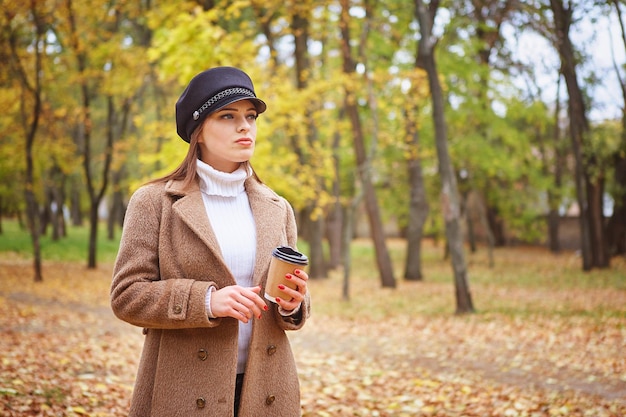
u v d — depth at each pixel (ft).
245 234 6.99
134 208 6.84
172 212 6.80
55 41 64.08
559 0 54.34
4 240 92.53
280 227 7.10
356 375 24.09
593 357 26.66
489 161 70.28
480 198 85.61
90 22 61.26
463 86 66.13
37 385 18.08
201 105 6.82
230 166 7.21
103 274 68.03
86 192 131.75
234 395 6.68
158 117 80.02
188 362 6.57
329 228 84.17
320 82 43.73
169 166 37.14
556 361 26.23
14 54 57.52
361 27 57.11
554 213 104.12
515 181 85.61
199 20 35.65
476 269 78.74
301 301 6.59
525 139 72.33
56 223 98.48
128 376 21.85
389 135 51.47
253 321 6.77
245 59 37.68
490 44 62.54
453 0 44.70
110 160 71.77
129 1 58.34
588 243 72.28
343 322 39.24
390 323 38.60
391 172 80.84
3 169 75.92
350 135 66.54
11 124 69.92
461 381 23.11
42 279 58.34
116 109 80.94
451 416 18.38
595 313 39.17
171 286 6.26
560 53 52.95
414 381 22.90
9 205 104.83
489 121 68.80
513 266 82.23
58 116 68.69
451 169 42.27
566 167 89.92
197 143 7.09
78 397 17.56
